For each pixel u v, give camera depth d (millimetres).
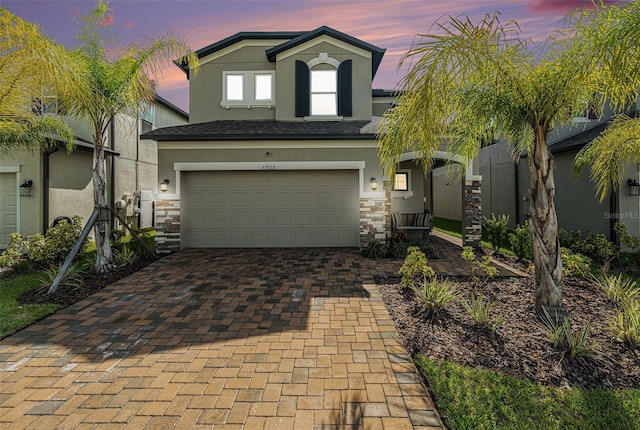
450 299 5520
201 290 6789
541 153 5035
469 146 6281
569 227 12469
